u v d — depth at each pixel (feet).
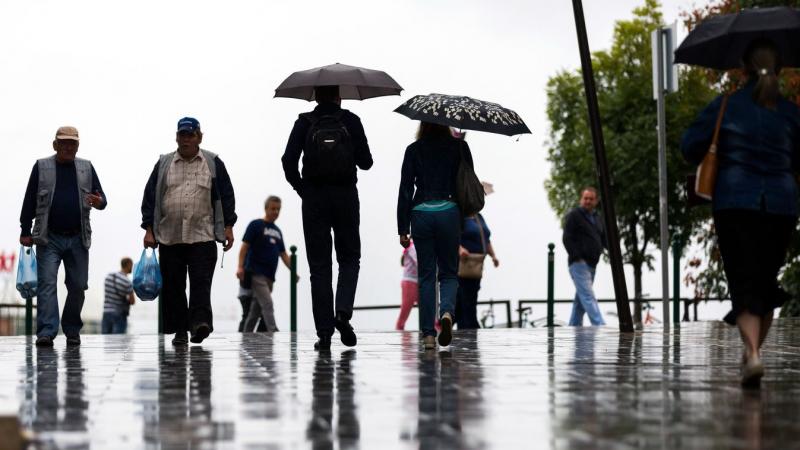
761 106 27.07
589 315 62.13
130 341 45.44
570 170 142.41
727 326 56.29
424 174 37.86
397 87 40.40
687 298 79.20
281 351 38.09
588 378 27.96
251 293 63.41
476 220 60.54
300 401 23.40
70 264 43.57
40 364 32.81
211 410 22.07
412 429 19.66
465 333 50.80
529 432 19.22
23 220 43.57
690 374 28.94
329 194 38.22
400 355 35.68
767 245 26.91
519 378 27.86
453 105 38.40
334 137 38.01
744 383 25.85
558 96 144.77
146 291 43.70
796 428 19.54
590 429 19.52
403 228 38.17
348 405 22.74
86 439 18.74
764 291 26.89
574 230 62.23
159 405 22.84
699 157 27.43
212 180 43.50
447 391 25.09
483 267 60.34
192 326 42.63
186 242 42.88
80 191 43.68
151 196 43.60
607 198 50.75
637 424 20.06
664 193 54.90
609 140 137.08
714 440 18.29
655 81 53.78
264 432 19.42
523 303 73.56
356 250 38.91
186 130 43.27
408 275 64.59
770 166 26.78
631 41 144.36
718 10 93.86
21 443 17.52
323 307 38.27
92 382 27.32
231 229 43.68
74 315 43.39
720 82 92.32
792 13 29.66
